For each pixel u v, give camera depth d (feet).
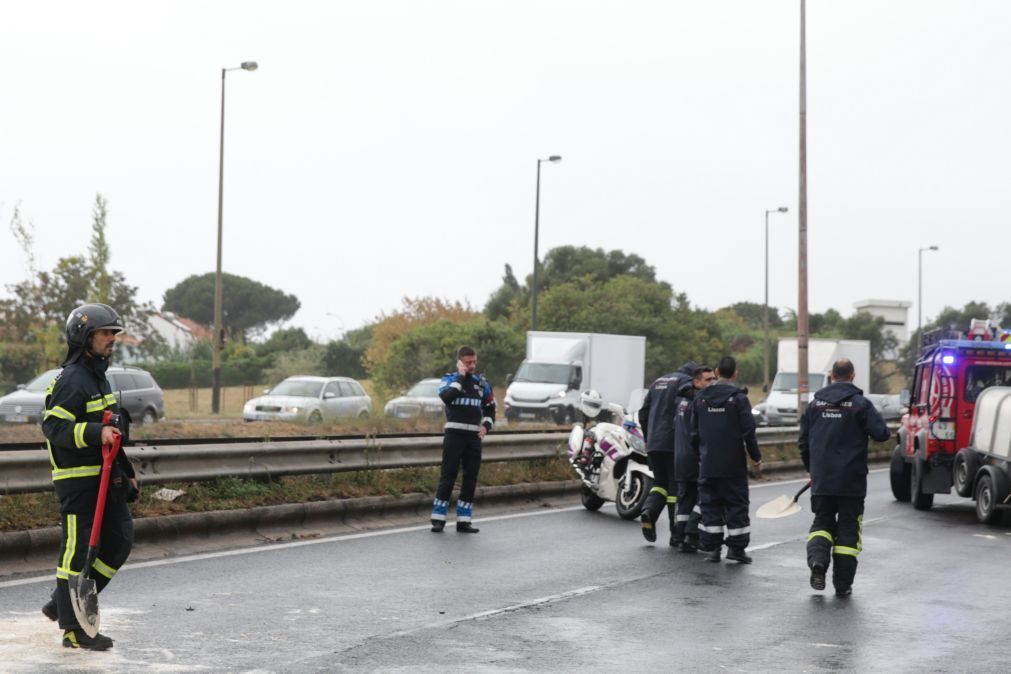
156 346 184.75
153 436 79.25
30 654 22.66
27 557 32.65
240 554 36.55
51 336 146.51
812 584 33.19
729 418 39.19
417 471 52.06
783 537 46.62
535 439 60.59
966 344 59.62
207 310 362.74
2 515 33.86
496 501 53.83
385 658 23.63
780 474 81.25
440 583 32.89
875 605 31.76
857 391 33.99
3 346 146.82
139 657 22.79
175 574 32.53
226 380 215.10
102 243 151.74
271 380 185.98
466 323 178.81
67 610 23.22
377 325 226.58
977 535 49.39
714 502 39.29
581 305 228.02
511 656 24.25
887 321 357.82
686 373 43.98
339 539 40.88
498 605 29.94
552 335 130.21
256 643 24.49
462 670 22.86
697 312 247.50
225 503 40.55
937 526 52.70
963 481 56.49
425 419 105.19
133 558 34.83
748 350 311.68
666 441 43.42
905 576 37.14
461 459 44.83
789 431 89.81
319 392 112.68
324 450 46.57
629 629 27.48
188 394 186.80
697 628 27.89
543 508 54.29
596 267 298.35
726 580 35.42
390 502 46.98
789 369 144.97
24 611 26.50
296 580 32.35
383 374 174.60
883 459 102.63
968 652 25.90
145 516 37.37
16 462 34.24
